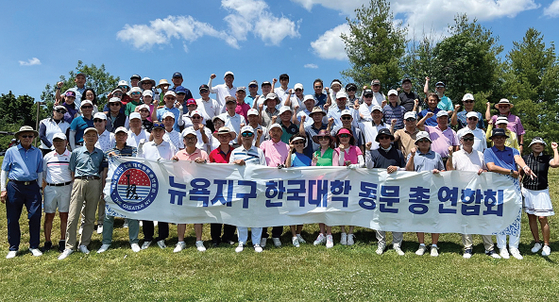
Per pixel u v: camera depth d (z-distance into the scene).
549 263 5.74
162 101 10.43
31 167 6.15
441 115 7.41
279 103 9.20
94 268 5.47
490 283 4.95
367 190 6.36
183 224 6.32
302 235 7.12
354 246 6.42
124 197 6.25
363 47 27.70
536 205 6.20
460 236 7.04
